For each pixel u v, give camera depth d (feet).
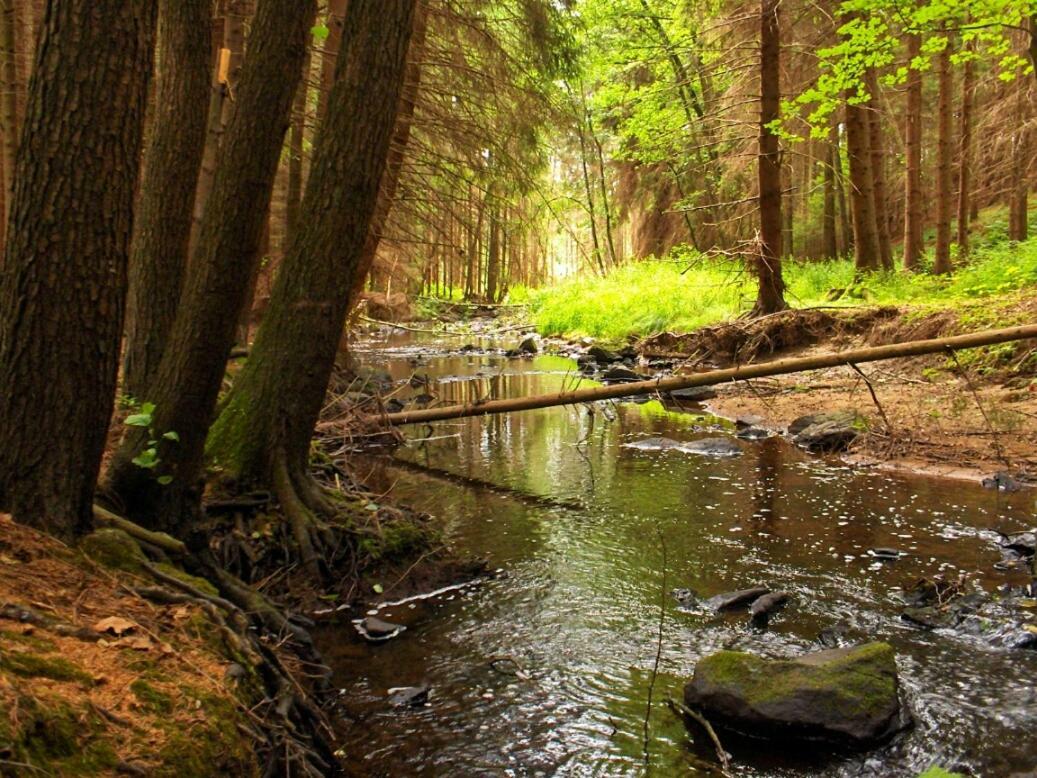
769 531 21.89
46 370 10.44
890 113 82.79
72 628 8.87
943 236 55.01
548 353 70.23
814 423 34.50
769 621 16.25
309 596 17.29
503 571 19.44
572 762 11.57
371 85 17.52
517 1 36.81
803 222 103.30
